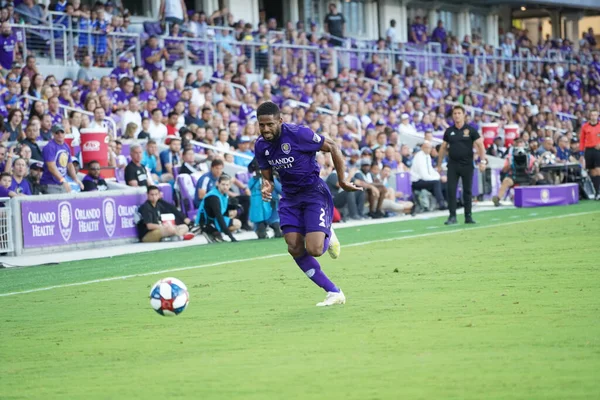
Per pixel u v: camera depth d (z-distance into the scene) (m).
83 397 13.36
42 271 32.00
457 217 50.31
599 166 62.16
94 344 17.52
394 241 36.88
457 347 15.31
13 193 38.81
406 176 55.81
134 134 50.47
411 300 20.88
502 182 60.25
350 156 54.69
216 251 36.72
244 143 53.47
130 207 43.12
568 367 13.53
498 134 80.06
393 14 94.44
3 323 20.69
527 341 15.52
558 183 63.75
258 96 63.78
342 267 28.36
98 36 59.22
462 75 87.06
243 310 20.70
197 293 23.94
